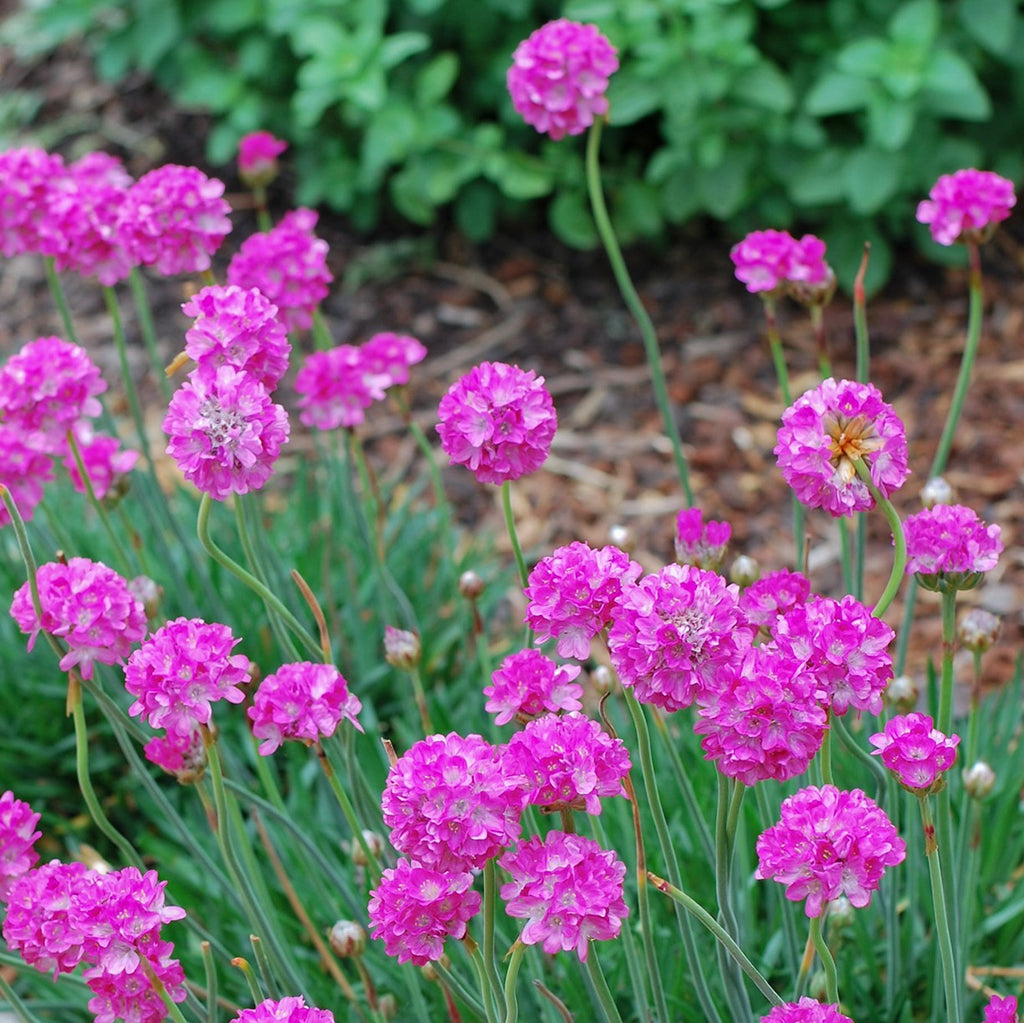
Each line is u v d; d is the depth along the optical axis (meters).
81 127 2.14
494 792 0.79
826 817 0.80
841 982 0.94
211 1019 0.87
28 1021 0.92
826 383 0.82
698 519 0.91
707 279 1.80
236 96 1.78
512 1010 0.81
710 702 0.80
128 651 0.87
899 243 1.82
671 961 0.96
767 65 1.58
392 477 1.50
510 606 1.32
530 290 1.82
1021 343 1.64
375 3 1.65
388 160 1.75
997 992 0.96
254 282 1.00
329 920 0.99
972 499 1.44
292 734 0.86
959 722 1.05
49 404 0.94
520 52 0.96
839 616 0.81
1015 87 1.66
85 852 0.99
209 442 0.82
